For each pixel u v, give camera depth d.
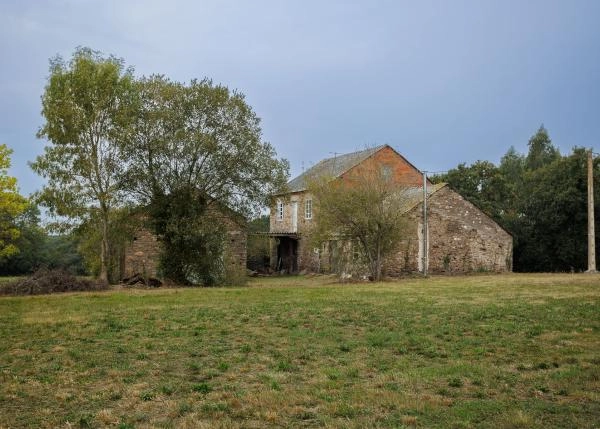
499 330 11.89
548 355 9.59
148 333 12.18
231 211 28.08
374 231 30.00
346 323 13.30
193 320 13.98
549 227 40.06
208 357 9.88
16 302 18.86
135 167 26.72
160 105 27.00
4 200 26.55
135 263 34.06
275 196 29.06
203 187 27.45
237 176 27.50
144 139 26.73
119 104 27.78
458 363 9.07
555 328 11.99
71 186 27.72
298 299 18.77
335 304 16.97
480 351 9.90
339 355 9.91
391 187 30.55
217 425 6.29
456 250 36.03
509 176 65.44
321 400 7.20
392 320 13.52
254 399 7.24
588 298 17.38
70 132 27.20
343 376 8.42
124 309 16.45
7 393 7.77
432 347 10.33
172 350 10.42
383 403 7.00
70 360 9.71
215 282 28.19
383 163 43.72
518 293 19.61
